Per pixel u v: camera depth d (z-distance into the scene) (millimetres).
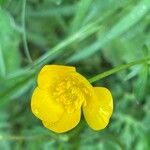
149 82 186
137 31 187
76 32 176
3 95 167
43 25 208
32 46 213
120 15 181
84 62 203
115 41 191
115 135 193
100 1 182
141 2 164
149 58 141
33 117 204
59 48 171
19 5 197
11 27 189
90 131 188
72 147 184
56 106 145
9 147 198
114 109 197
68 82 145
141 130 193
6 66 193
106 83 202
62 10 196
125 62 192
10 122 204
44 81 142
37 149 188
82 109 151
